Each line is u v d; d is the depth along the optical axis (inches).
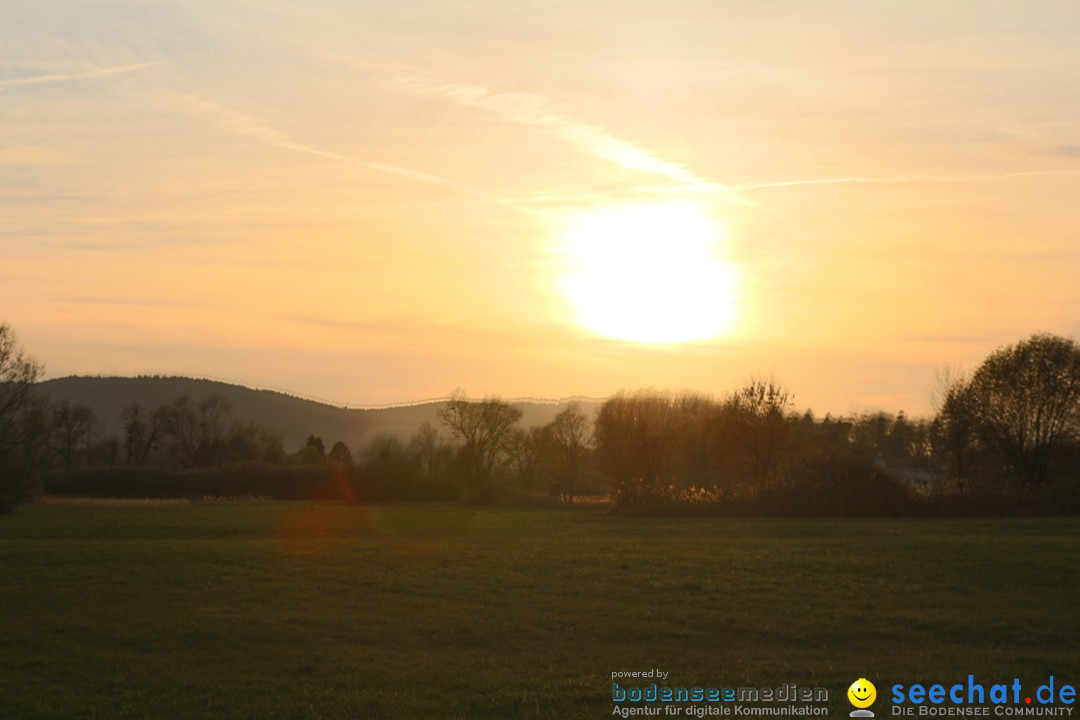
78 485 3629.4
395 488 3745.1
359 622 810.2
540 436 4387.3
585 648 724.0
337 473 3730.3
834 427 4060.0
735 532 1641.2
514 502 3363.7
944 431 2859.3
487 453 4323.3
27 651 721.6
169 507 3024.1
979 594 911.0
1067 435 2613.2
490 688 617.6
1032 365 2667.3
